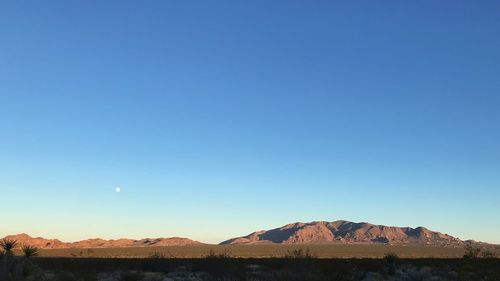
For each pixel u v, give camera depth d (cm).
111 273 3875
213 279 3281
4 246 2402
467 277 3391
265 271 3459
